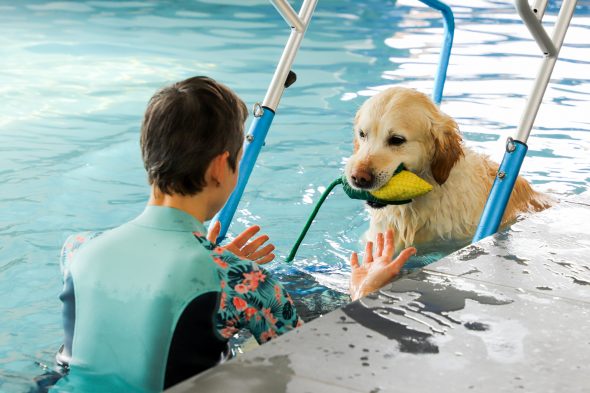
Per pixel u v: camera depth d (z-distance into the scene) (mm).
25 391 1954
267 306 1849
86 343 1822
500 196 2803
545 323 1911
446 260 2344
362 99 5598
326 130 4895
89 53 6930
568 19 2793
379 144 3137
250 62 6715
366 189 3020
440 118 3254
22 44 7234
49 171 4074
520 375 1659
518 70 6539
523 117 2818
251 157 2881
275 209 3711
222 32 8039
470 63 6789
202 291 1738
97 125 4914
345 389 1568
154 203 1904
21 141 4559
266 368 1644
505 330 1865
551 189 3965
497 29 8383
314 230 3486
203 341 1754
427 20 8875
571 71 6488
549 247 2496
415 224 3371
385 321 1884
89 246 1886
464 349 1761
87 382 1815
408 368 1665
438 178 3254
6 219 3420
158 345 1728
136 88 5812
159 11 9172
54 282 2822
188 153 1808
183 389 1553
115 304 1786
